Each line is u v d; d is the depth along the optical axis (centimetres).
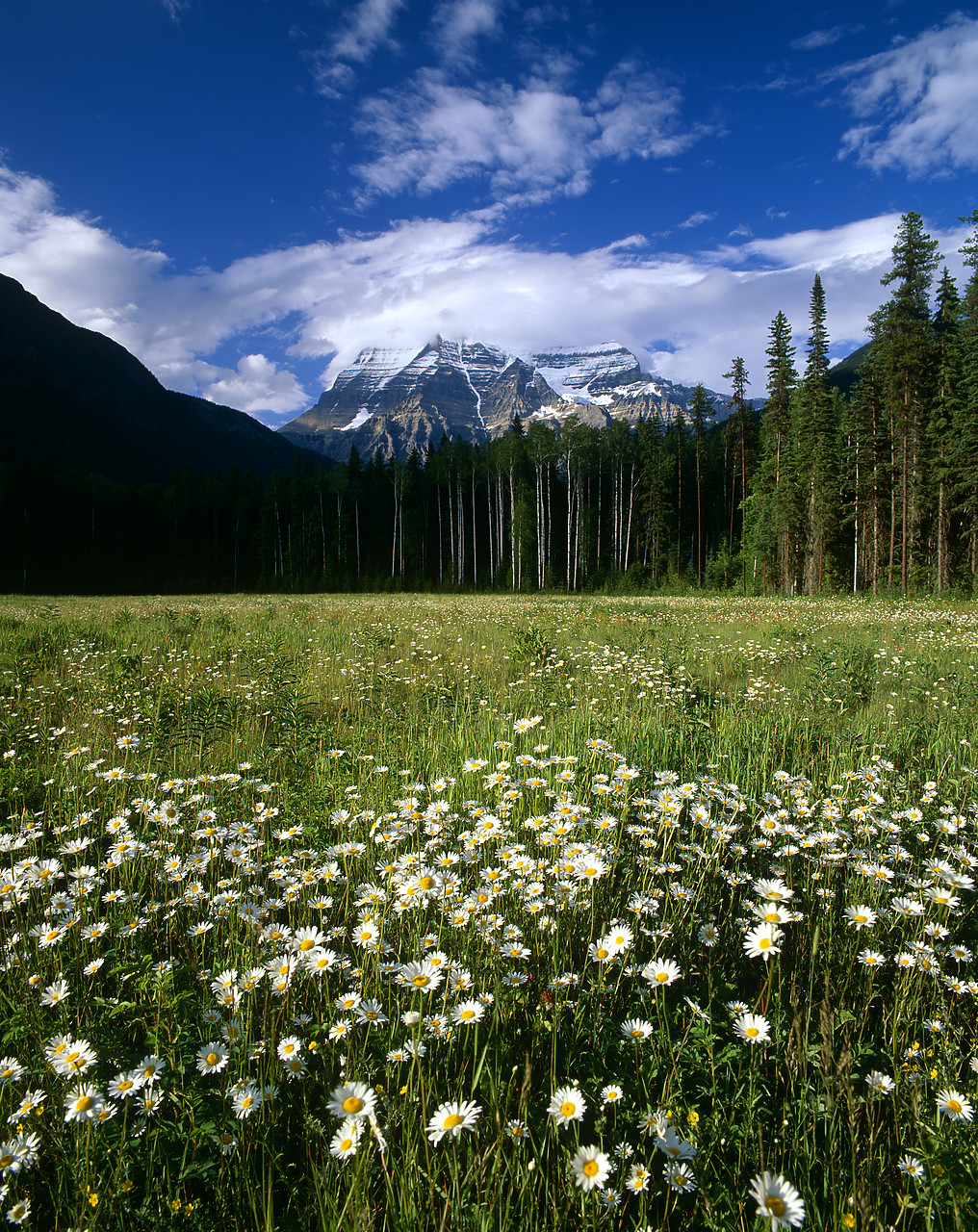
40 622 1486
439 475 6097
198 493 6619
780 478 4228
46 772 486
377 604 2561
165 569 6481
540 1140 179
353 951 268
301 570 5931
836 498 3716
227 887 306
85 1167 162
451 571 5803
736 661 984
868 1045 215
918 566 3444
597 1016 223
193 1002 225
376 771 452
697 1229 168
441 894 256
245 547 6631
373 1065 203
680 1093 178
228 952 268
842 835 338
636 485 5816
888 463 3488
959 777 461
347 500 6153
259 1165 179
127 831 324
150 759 481
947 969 274
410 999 232
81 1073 181
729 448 5712
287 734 555
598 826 318
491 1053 211
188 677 850
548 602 2978
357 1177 160
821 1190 173
